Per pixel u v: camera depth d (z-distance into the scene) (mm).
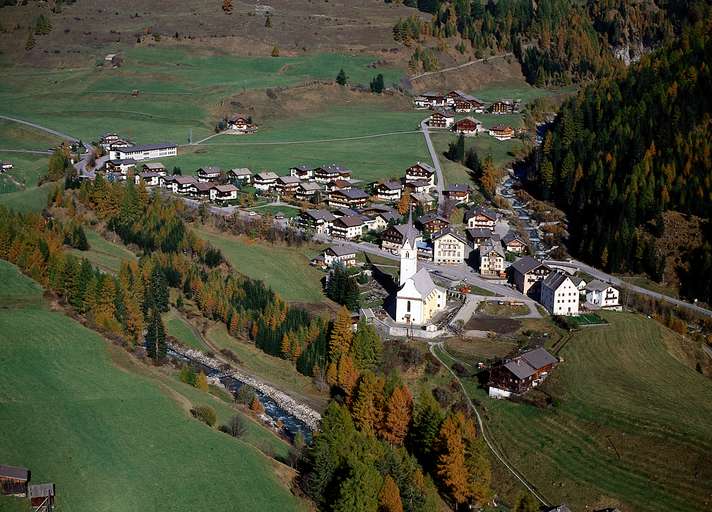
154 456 177125
